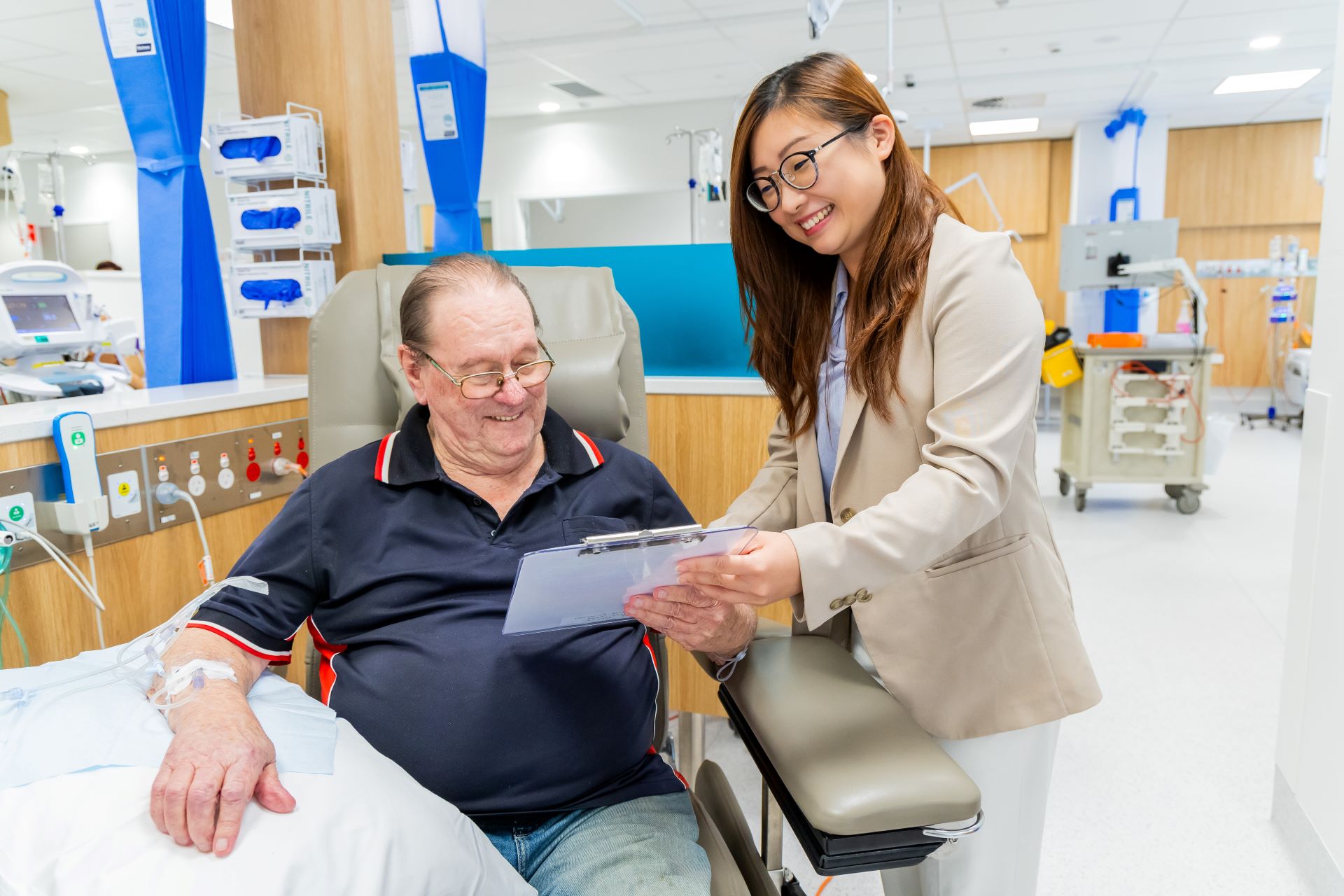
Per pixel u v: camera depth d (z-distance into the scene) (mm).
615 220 9406
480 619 1112
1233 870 1766
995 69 6492
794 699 991
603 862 988
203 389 1745
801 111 956
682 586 942
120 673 941
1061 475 5117
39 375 3193
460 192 2438
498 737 1052
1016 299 930
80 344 3369
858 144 969
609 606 949
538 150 8109
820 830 825
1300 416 7602
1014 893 1131
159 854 709
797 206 989
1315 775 1678
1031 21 5355
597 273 1462
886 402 1007
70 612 1366
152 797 749
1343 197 1620
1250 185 8625
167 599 1530
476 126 2459
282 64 2090
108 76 6238
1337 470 1597
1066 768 2166
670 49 5988
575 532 1183
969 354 922
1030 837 1116
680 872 973
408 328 1133
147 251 2000
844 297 1114
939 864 1118
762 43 5863
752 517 1200
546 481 1183
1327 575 1631
